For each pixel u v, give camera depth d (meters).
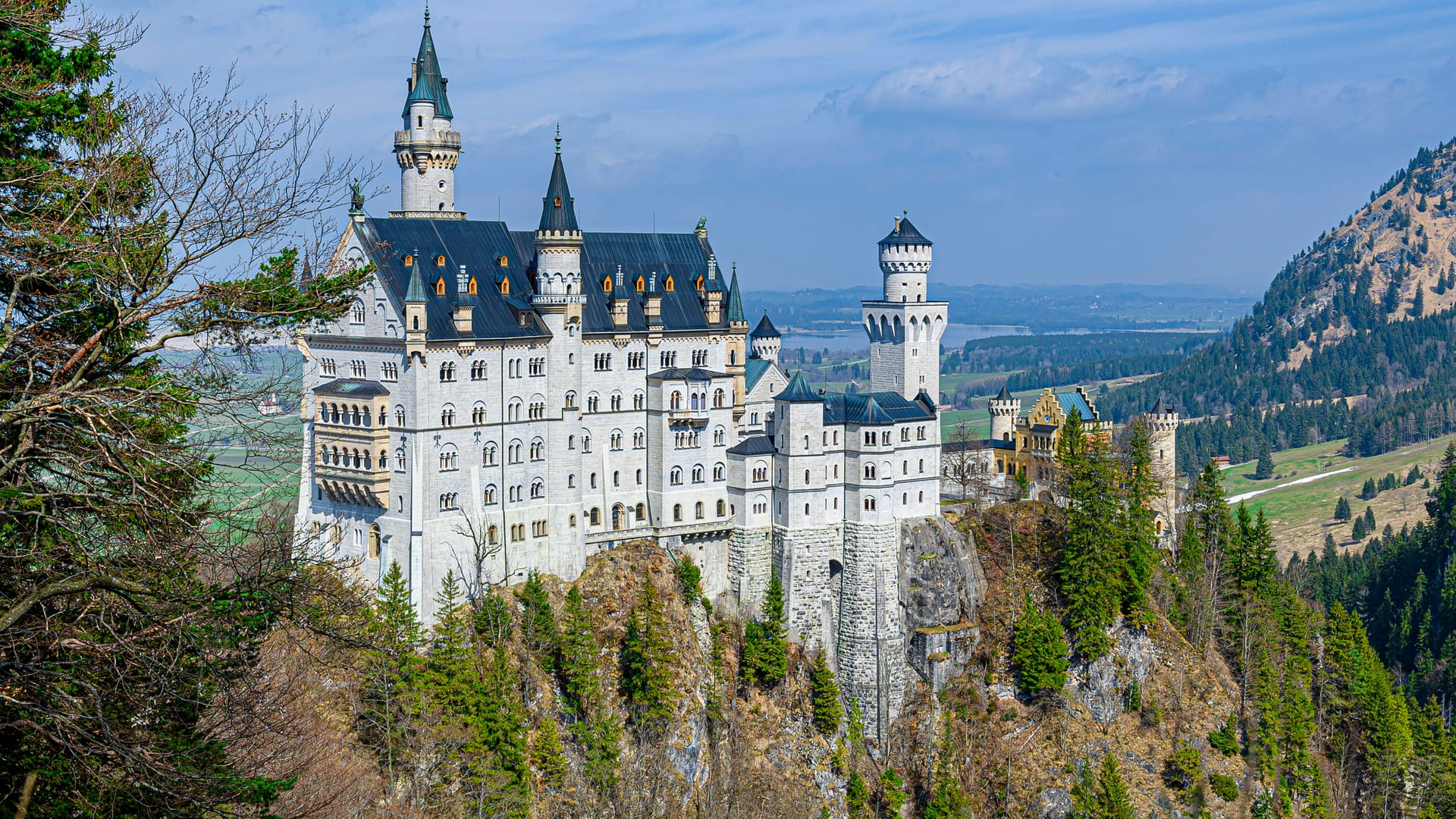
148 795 54.22
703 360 172.12
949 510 197.88
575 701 146.00
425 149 160.12
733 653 167.50
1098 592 184.50
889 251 199.75
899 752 176.00
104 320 61.34
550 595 154.50
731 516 173.75
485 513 150.25
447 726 128.62
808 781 164.75
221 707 56.81
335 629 59.91
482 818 121.25
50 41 64.56
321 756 108.94
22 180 58.16
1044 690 180.38
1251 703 190.50
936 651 179.88
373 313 146.50
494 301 153.12
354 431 145.88
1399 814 193.00
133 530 56.25
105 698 54.03
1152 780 177.38
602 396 162.00
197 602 53.12
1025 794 172.88
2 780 53.59
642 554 164.12
